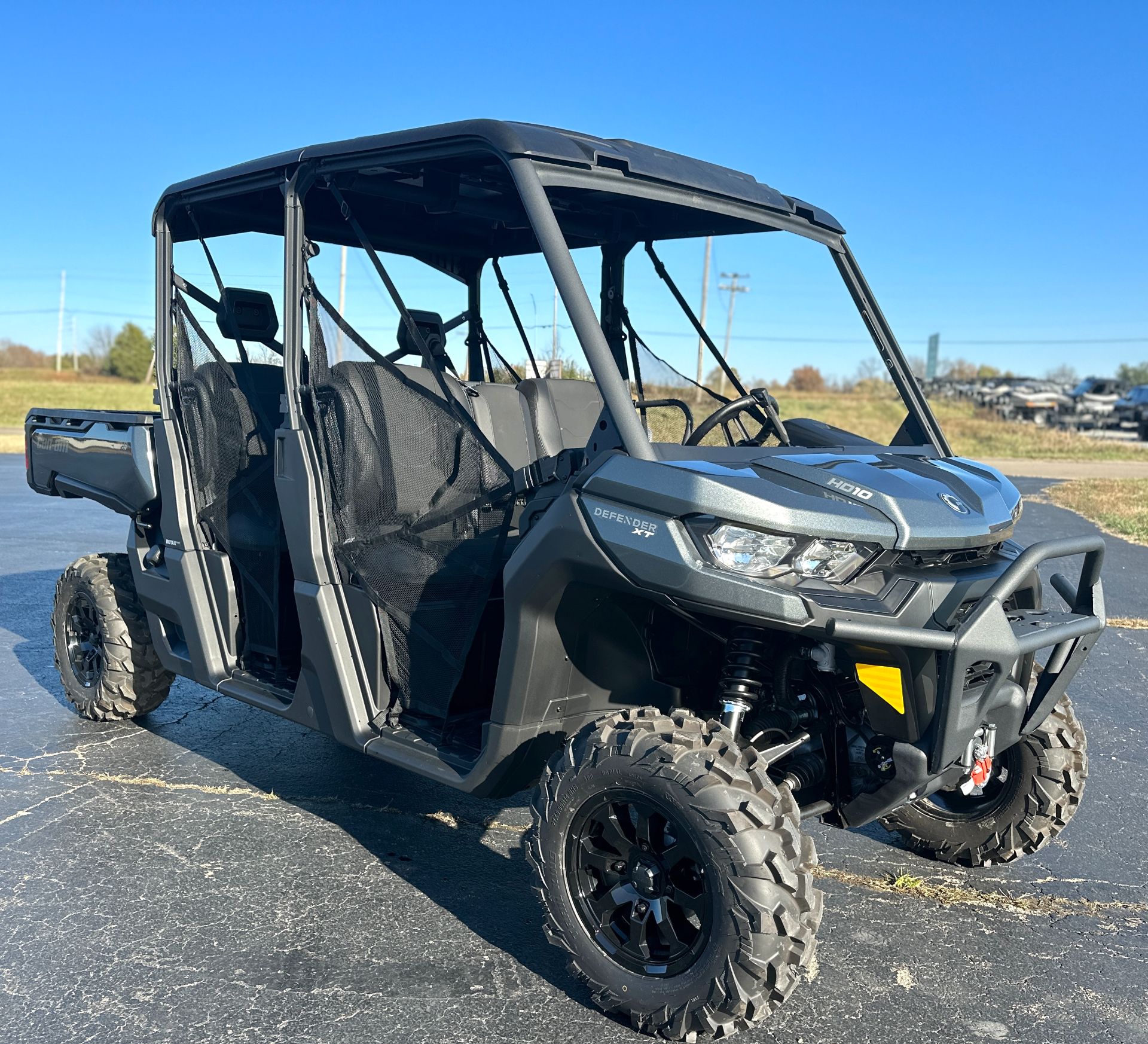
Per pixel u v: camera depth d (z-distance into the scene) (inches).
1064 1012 105.0
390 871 133.0
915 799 106.9
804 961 91.8
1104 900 130.0
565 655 111.0
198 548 161.9
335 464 130.9
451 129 112.2
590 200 138.6
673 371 149.6
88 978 105.7
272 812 151.0
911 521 99.5
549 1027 100.0
